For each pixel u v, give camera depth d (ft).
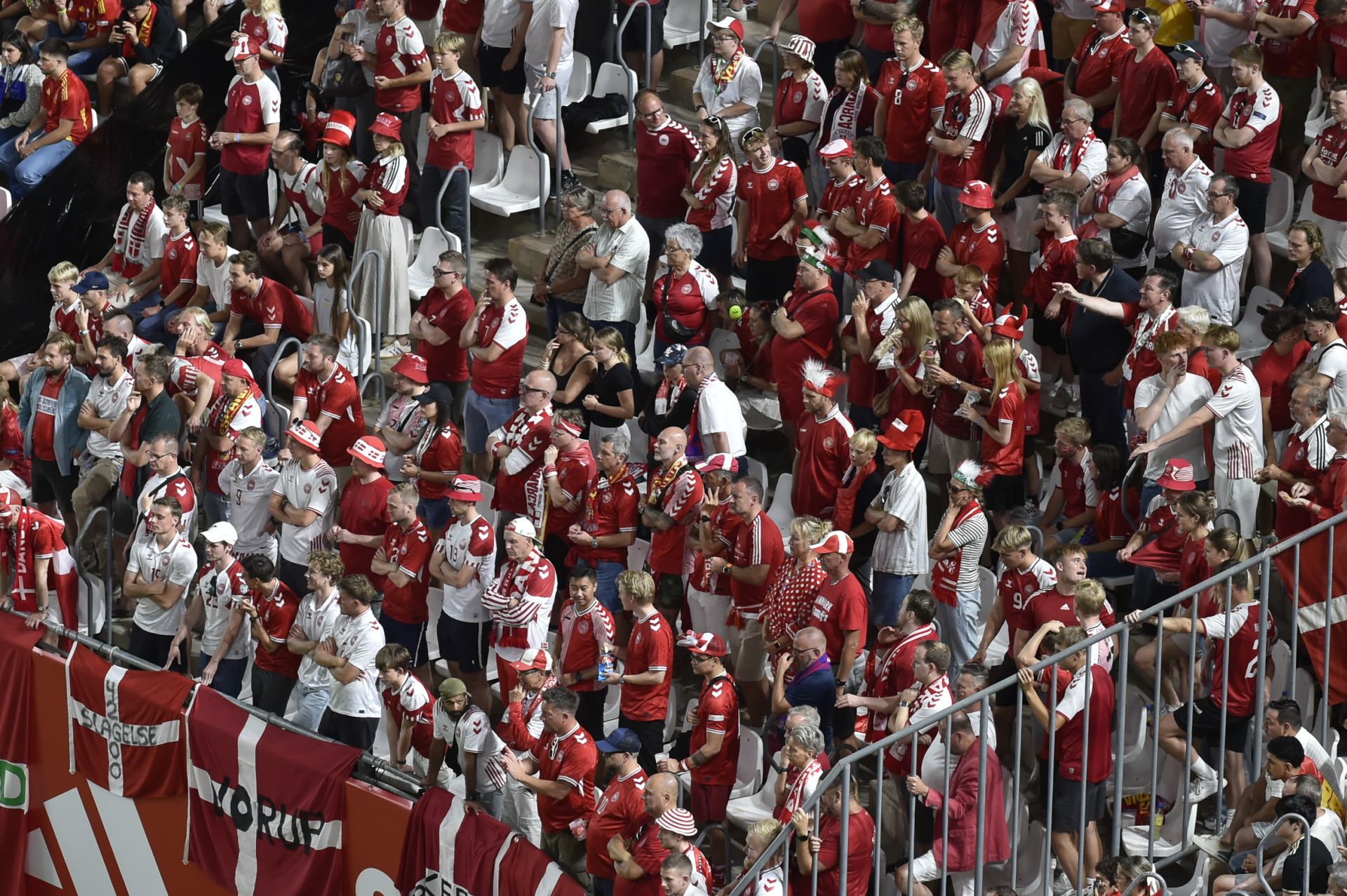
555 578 142.61
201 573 157.99
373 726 144.87
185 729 152.56
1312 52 165.48
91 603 167.43
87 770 161.79
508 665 142.31
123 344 171.53
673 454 144.56
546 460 149.89
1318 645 121.29
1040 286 151.64
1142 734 127.44
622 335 162.40
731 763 129.70
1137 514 136.67
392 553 149.28
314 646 146.82
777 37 194.18
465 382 169.99
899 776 124.88
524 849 132.46
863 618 130.62
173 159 201.67
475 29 202.69
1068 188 155.94
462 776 144.36
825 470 144.46
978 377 142.41
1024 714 132.67
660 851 122.31
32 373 176.55
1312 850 104.88
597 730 140.87
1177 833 123.75
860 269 159.33
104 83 233.14
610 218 161.79
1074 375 155.02
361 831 142.72
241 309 176.65
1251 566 114.42
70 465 176.04
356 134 197.77
